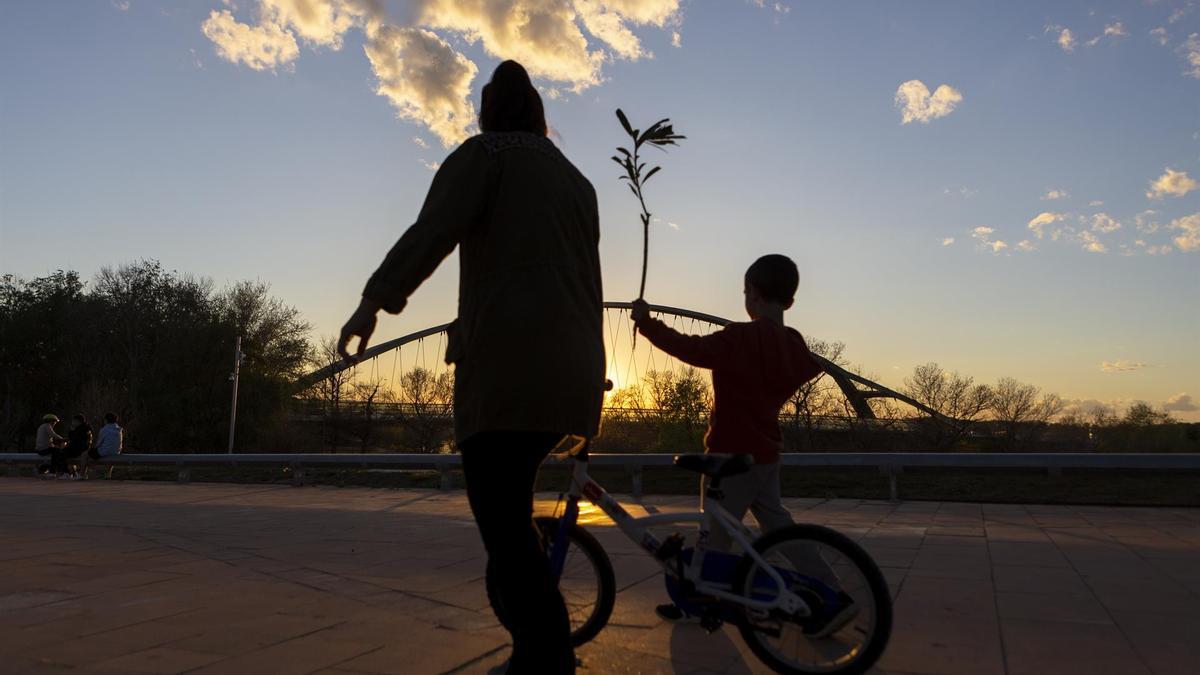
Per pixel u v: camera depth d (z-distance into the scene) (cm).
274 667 286
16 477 1870
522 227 218
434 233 208
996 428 4953
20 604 402
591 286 234
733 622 291
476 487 216
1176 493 923
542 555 223
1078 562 515
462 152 223
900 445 4903
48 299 5778
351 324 204
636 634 334
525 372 208
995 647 312
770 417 324
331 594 427
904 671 280
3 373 5569
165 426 4662
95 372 5034
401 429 5931
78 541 662
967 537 640
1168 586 435
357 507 1003
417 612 380
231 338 4931
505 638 328
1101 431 4756
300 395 5231
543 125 247
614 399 4309
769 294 346
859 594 272
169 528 762
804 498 1011
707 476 300
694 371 3803
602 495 313
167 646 317
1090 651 305
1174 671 279
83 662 294
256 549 609
